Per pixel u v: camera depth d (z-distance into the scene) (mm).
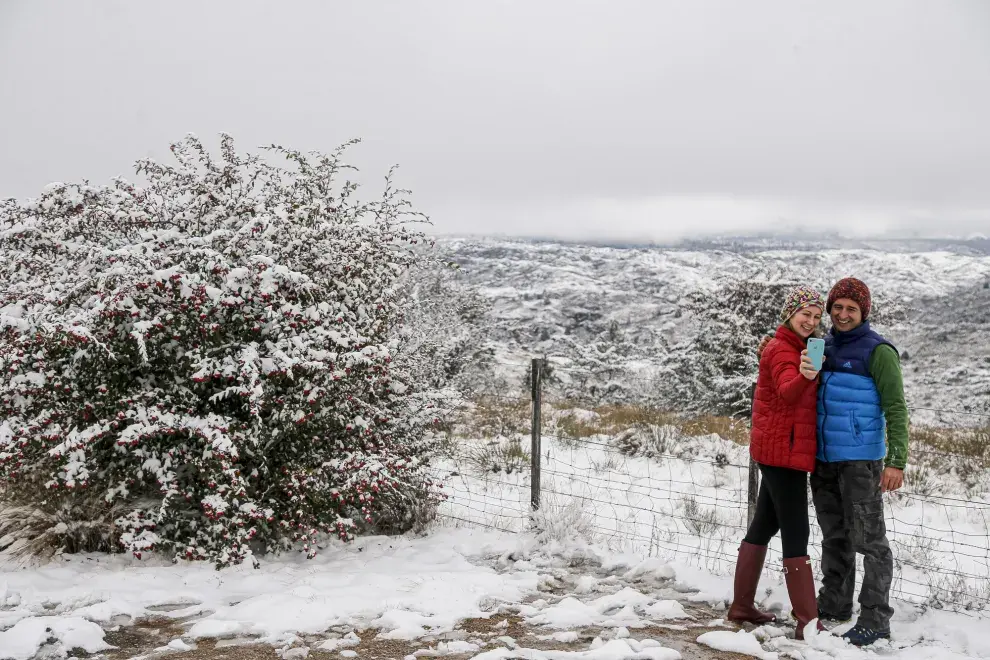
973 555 6305
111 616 4645
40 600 4871
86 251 6238
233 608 4727
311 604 4754
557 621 4578
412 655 4059
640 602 4898
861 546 4332
